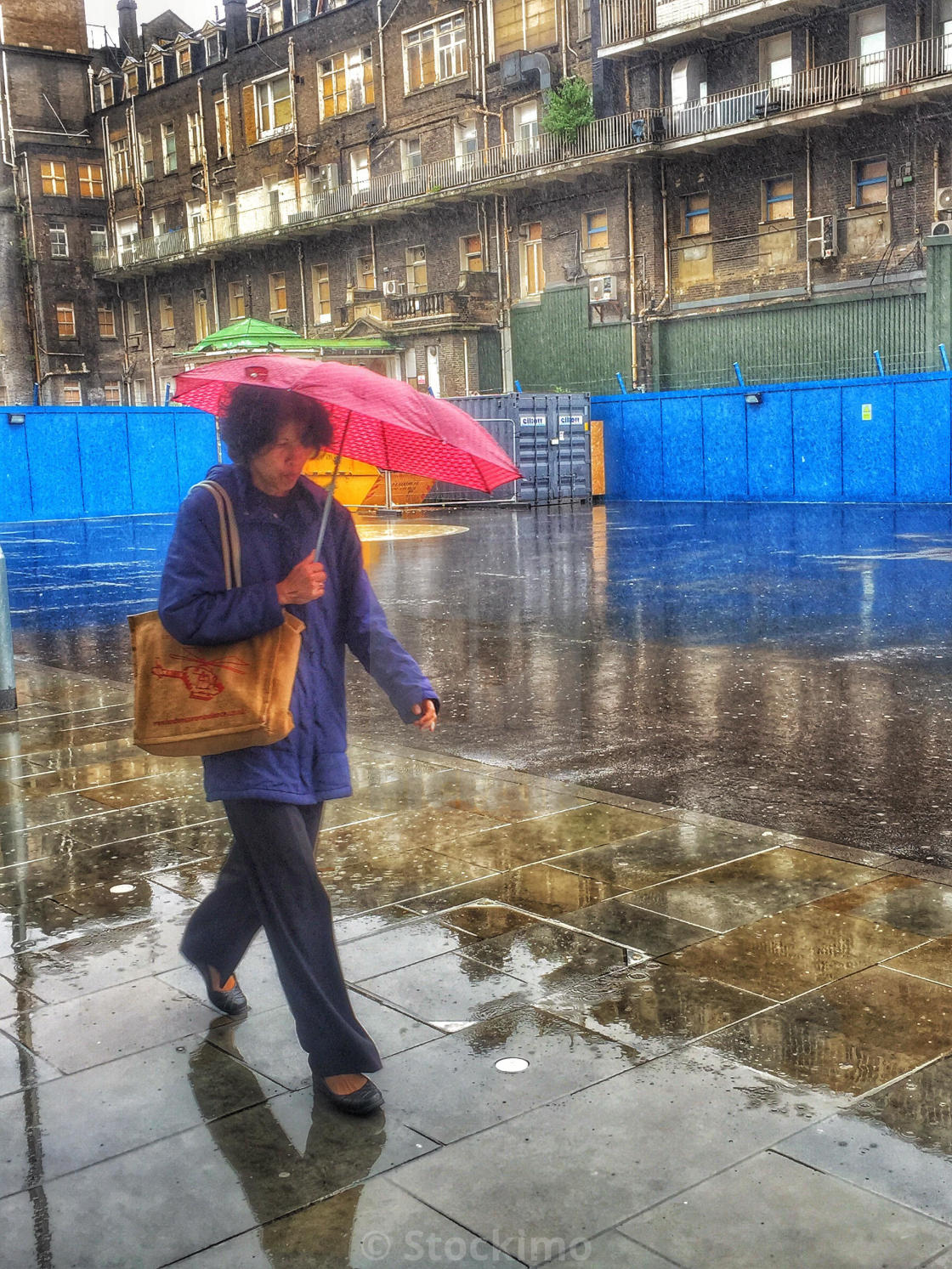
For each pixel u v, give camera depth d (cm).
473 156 4075
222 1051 310
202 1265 226
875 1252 225
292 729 273
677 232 3566
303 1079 296
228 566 264
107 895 423
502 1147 262
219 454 3122
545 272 3938
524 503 2912
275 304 5003
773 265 3331
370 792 543
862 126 3094
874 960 354
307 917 278
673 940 372
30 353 5644
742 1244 228
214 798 274
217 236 5109
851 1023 315
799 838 472
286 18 4788
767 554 1650
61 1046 314
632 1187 246
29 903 418
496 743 657
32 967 365
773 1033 310
